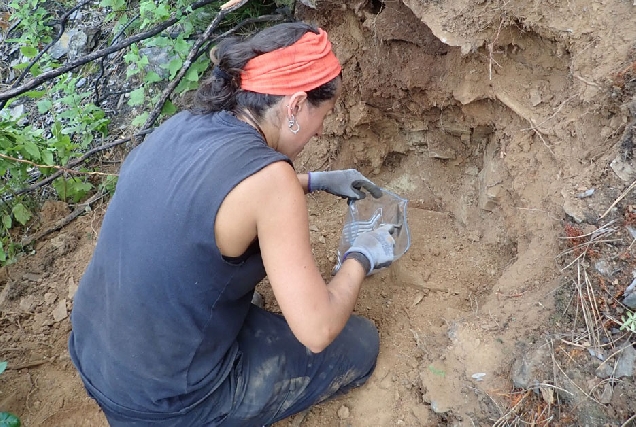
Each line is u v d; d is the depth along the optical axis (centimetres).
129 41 279
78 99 304
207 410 160
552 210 187
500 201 218
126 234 138
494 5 193
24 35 344
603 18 180
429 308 212
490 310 184
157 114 284
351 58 245
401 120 250
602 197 173
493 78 209
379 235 173
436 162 259
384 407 183
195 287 136
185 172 131
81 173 275
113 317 144
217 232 129
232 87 140
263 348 170
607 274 164
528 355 163
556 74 199
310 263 135
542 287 176
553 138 194
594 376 154
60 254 270
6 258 273
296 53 138
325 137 264
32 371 222
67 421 205
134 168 143
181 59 282
